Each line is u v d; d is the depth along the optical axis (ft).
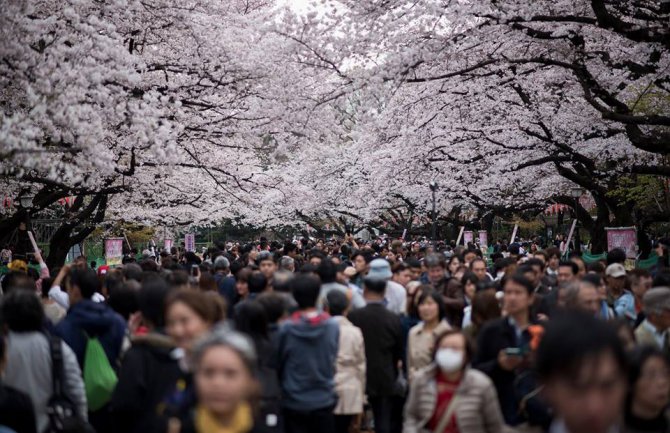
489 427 15.88
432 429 16.05
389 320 25.79
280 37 50.93
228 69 52.85
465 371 16.01
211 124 56.18
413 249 74.84
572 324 7.25
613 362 7.02
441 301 24.71
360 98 49.32
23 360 17.92
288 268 38.50
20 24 38.52
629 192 74.79
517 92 61.11
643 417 13.10
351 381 24.49
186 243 117.80
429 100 58.49
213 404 10.59
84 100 40.22
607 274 31.60
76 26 40.52
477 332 22.58
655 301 21.59
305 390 21.33
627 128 44.29
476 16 44.21
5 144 32.35
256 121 57.41
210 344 10.74
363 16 44.62
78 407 18.49
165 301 15.47
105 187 61.26
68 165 35.40
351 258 41.91
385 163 79.97
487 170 75.41
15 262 39.83
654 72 46.03
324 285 28.58
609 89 52.44
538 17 40.57
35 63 39.47
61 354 18.21
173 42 55.47
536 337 18.11
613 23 38.47
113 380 20.35
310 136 56.95
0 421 15.74
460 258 45.91
